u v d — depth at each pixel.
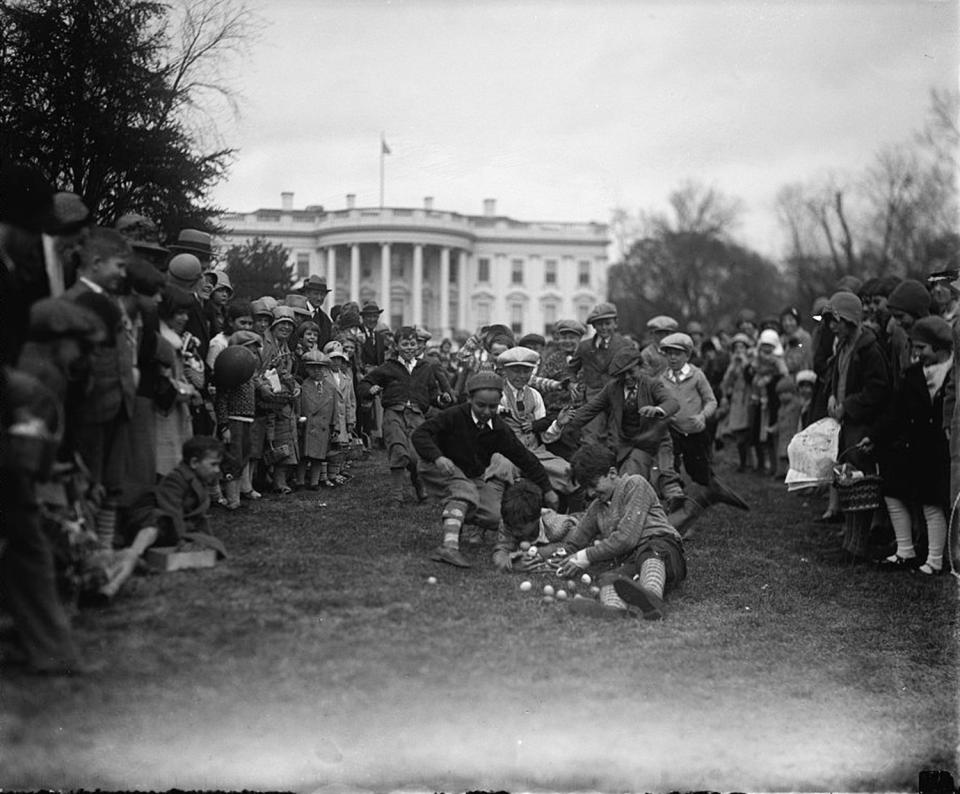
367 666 4.14
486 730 3.83
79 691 3.81
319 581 4.94
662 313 39.75
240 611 4.44
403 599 4.88
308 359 7.65
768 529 8.01
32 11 6.05
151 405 4.88
